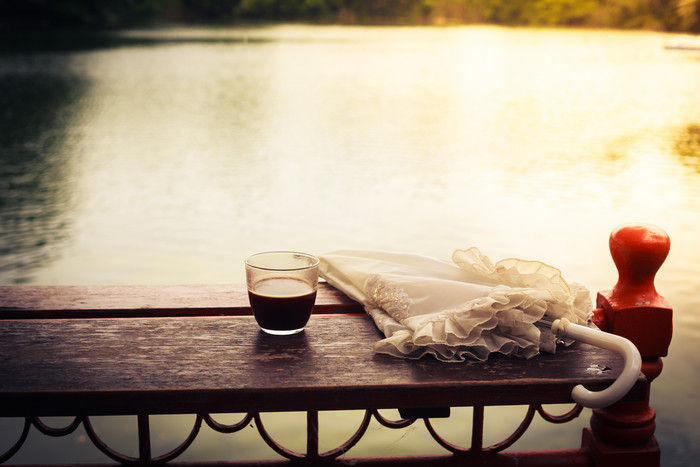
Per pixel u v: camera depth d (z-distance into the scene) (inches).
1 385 28.0
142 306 38.3
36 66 1357.0
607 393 27.5
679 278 238.1
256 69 1405.0
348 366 30.4
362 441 119.0
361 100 971.3
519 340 31.8
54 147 577.3
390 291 35.4
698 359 165.9
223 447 116.8
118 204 386.3
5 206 373.1
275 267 36.5
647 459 33.0
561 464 34.2
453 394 29.0
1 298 39.4
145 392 27.7
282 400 28.3
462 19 2608.3
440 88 1131.3
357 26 2677.2
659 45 1859.0
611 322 35.5
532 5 2455.7
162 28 2459.4
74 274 267.7
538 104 931.3
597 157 548.4
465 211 371.6
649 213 357.1
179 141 626.8
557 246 300.2
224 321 35.9
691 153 564.1
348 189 431.2
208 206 386.0
